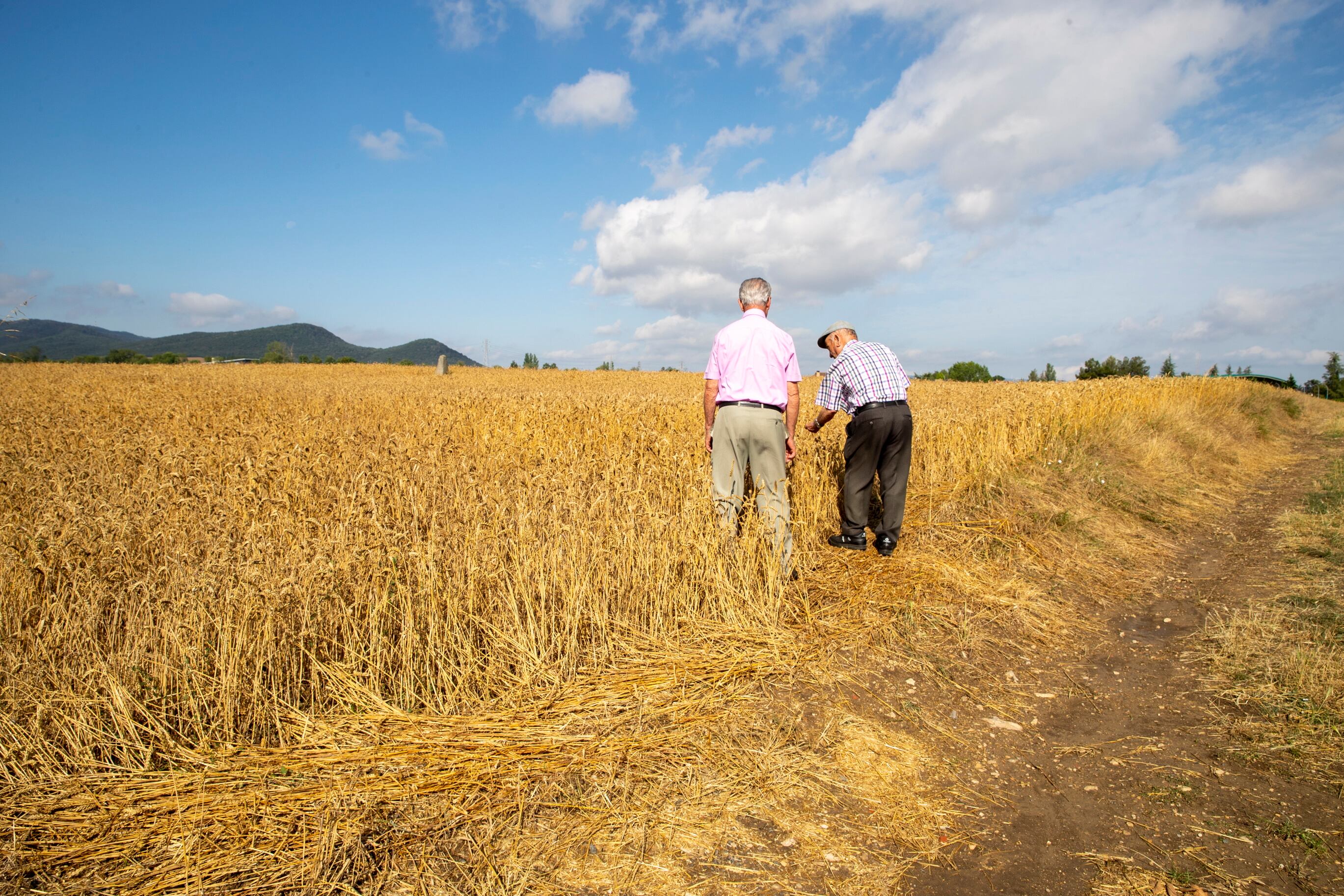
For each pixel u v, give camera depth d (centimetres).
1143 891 214
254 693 284
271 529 417
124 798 240
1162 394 1349
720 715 313
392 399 1548
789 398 477
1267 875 220
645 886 215
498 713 304
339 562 351
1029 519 629
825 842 238
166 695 283
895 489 529
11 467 590
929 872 225
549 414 1092
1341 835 236
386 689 319
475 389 2422
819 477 612
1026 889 216
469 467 595
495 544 388
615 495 482
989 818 254
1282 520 689
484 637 352
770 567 429
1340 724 303
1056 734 316
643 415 1041
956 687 359
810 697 337
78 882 205
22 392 1559
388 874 215
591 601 377
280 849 221
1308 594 470
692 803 254
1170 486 834
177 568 337
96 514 418
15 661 278
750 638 385
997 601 466
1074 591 509
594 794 256
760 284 470
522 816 242
